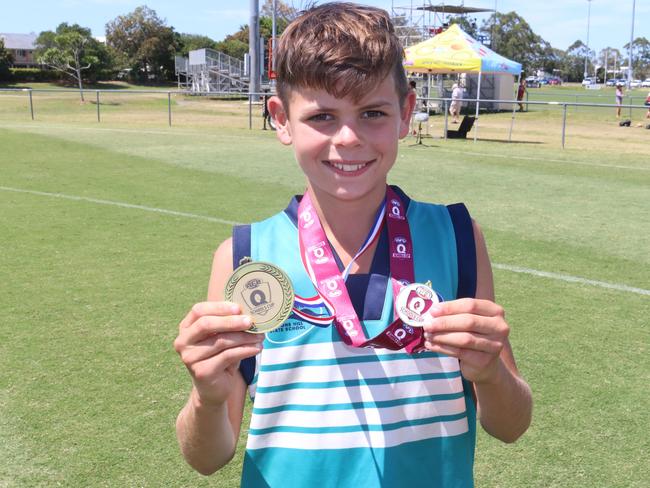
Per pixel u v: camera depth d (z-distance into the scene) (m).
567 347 4.31
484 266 1.53
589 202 9.35
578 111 34.94
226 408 1.38
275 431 1.41
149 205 8.67
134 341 4.34
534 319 4.78
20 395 3.62
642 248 6.82
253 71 30.27
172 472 3.00
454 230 1.51
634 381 3.86
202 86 48.22
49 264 6.04
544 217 8.28
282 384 1.40
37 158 13.05
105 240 6.90
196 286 5.46
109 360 4.07
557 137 20.06
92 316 4.77
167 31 74.62
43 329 4.53
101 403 3.56
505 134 21.00
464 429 1.47
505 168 12.81
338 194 1.39
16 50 85.38
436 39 20.59
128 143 16.03
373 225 1.48
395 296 1.36
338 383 1.39
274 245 1.49
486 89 32.97
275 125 1.54
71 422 3.37
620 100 30.55
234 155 14.04
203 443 1.39
